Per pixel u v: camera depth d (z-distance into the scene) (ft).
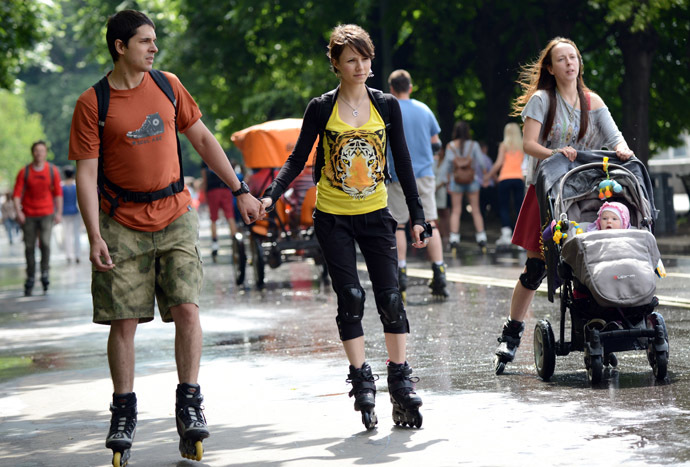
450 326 70.38
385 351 61.36
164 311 40.09
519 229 51.72
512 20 192.13
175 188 39.83
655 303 47.52
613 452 35.29
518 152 144.05
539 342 49.11
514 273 105.81
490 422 41.04
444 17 193.98
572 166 49.85
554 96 51.24
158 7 262.26
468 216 236.22
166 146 39.45
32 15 201.98
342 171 41.93
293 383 53.16
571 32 185.16
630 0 140.05
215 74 238.27
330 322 77.36
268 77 247.29
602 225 48.37
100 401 52.06
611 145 51.37
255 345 67.87
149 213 39.32
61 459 40.16
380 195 42.47
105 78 39.37
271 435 41.83
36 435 44.86
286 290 105.81
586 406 42.63
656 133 203.31
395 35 207.51
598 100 51.60
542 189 49.32
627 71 166.20
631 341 47.52
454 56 204.03
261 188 114.52
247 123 265.75
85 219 38.70
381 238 42.52
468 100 236.84
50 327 87.56
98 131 38.75
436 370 53.78
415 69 210.18
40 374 61.98
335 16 197.67
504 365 51.70
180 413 38.52
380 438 39.93
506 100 207.51
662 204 149.69
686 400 42.55
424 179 86.58
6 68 207.41
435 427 41.04
